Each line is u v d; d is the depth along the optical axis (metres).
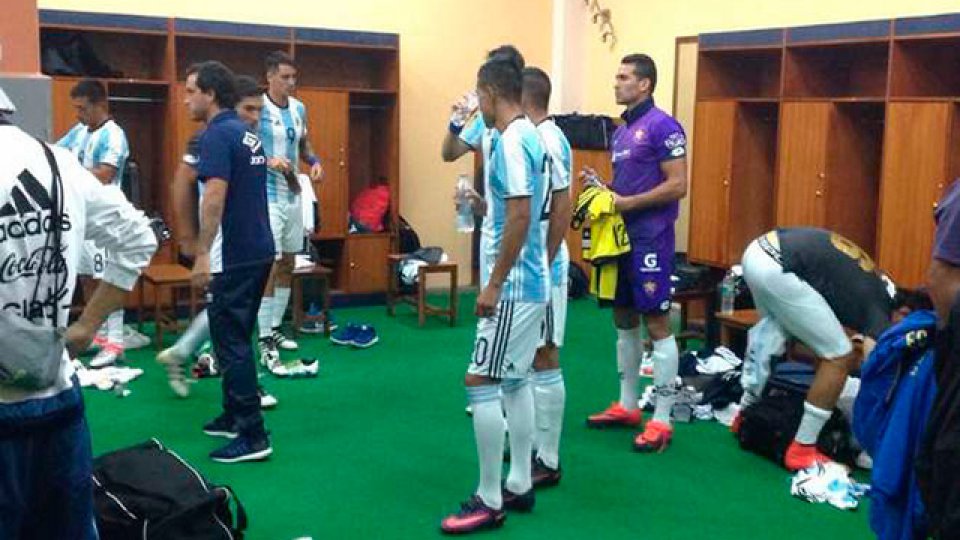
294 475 3.95
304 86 7.72
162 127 7.00
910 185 5.43
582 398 5.20
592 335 6.76
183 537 2.86
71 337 2.16
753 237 6.64
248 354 4.07
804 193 6.07
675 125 4.29
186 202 4.25
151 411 4.75
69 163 2.03
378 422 4.68
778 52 6.58
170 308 6.72
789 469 4.12
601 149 8.06
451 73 8.40
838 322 4.04
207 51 7.34
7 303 1.89
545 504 3.73
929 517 2.16
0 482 1.95
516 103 3.25
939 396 2.13
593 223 4.36
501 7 8.55
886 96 5.62
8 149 1.91
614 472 4.09
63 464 2.05
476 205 4.00
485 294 3.21
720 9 7.45
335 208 7.45
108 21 6.60
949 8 5.95
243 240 3.96
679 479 4.03
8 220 1.88
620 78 4.39
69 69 6.57
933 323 2.51
